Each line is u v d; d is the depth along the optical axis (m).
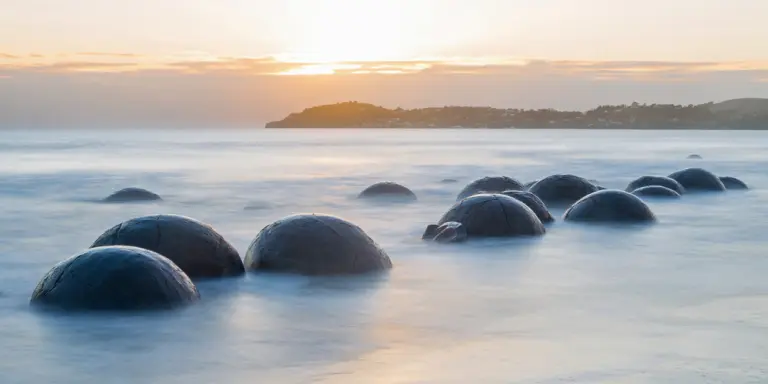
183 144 73.44
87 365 6.85
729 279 10.56
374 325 8.09
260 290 9.45
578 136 105.69
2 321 8.09
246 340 7.53
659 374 6.52
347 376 6.54
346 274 10.18
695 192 21.97
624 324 8.15
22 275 11.39
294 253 10.14
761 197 21.39
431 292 9.59
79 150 58.22
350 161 43.19
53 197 23.67
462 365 6.80
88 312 8.22
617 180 30.69
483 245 12.97
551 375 6.52
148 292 8.34
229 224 17.16
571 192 18.16
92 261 8.51
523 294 9.55
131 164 40.22
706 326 8.06
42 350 7.23
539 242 13.24
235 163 41.28
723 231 15.16
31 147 63.91
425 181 29.38
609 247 13.00
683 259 12.12
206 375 6.58
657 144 70.31
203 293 9.23
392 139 93.44
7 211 20.06
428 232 13.88
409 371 6.65
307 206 20.86
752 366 6.73
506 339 7.60
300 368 6.75
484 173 33.94
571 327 8.03
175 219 10.07
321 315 8.46
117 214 19.47
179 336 7.64
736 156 47.66
